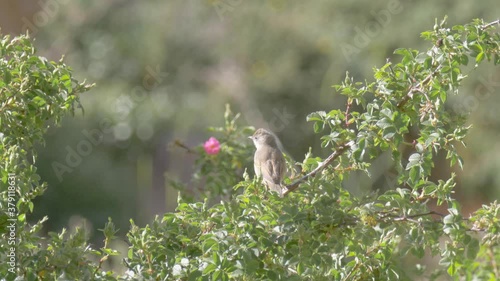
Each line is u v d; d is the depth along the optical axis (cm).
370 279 731
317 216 694
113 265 957
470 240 654
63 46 2733
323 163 754
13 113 752
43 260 700
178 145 1180
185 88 2733
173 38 2769
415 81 717
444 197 687
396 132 684
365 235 691
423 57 718
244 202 705
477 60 707
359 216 705
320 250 677
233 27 2739
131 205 2597
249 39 2705
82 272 698
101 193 2539
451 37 704
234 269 656
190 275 675
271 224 689
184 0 2788
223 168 1139
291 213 688
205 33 2769
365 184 2180
